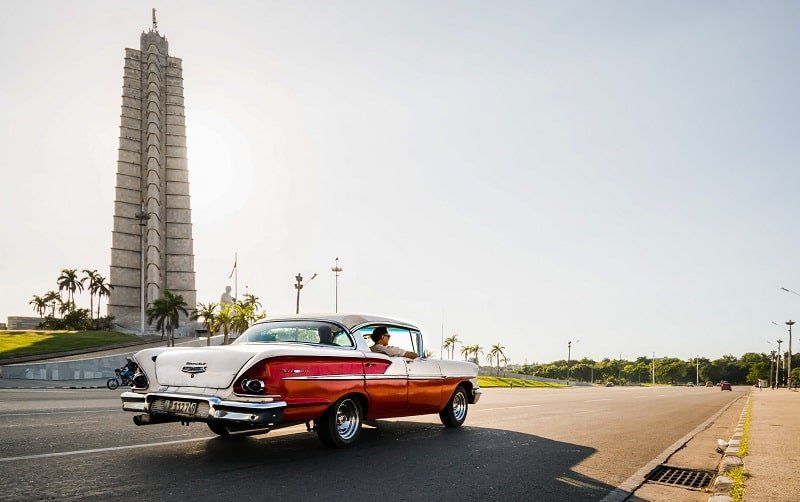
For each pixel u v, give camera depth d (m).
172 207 117.25
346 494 4.84
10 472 5.13
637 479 6.13
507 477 5.85
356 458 6.47
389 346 8.25
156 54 120.75
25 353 58.94
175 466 5.67
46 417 9.40
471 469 6.15
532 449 7.75
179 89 121.94
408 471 5.89
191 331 106.12
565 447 8.11
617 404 19.39
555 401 19.62
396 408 8.02
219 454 6.42
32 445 6.51
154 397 6.37
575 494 5.31
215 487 4.88
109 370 52.19
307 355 6.47
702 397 31.05
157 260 112.62
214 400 5.93
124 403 6.62
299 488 4.97
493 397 22.39
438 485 5.33
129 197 113.81
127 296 110.75
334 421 6.89
